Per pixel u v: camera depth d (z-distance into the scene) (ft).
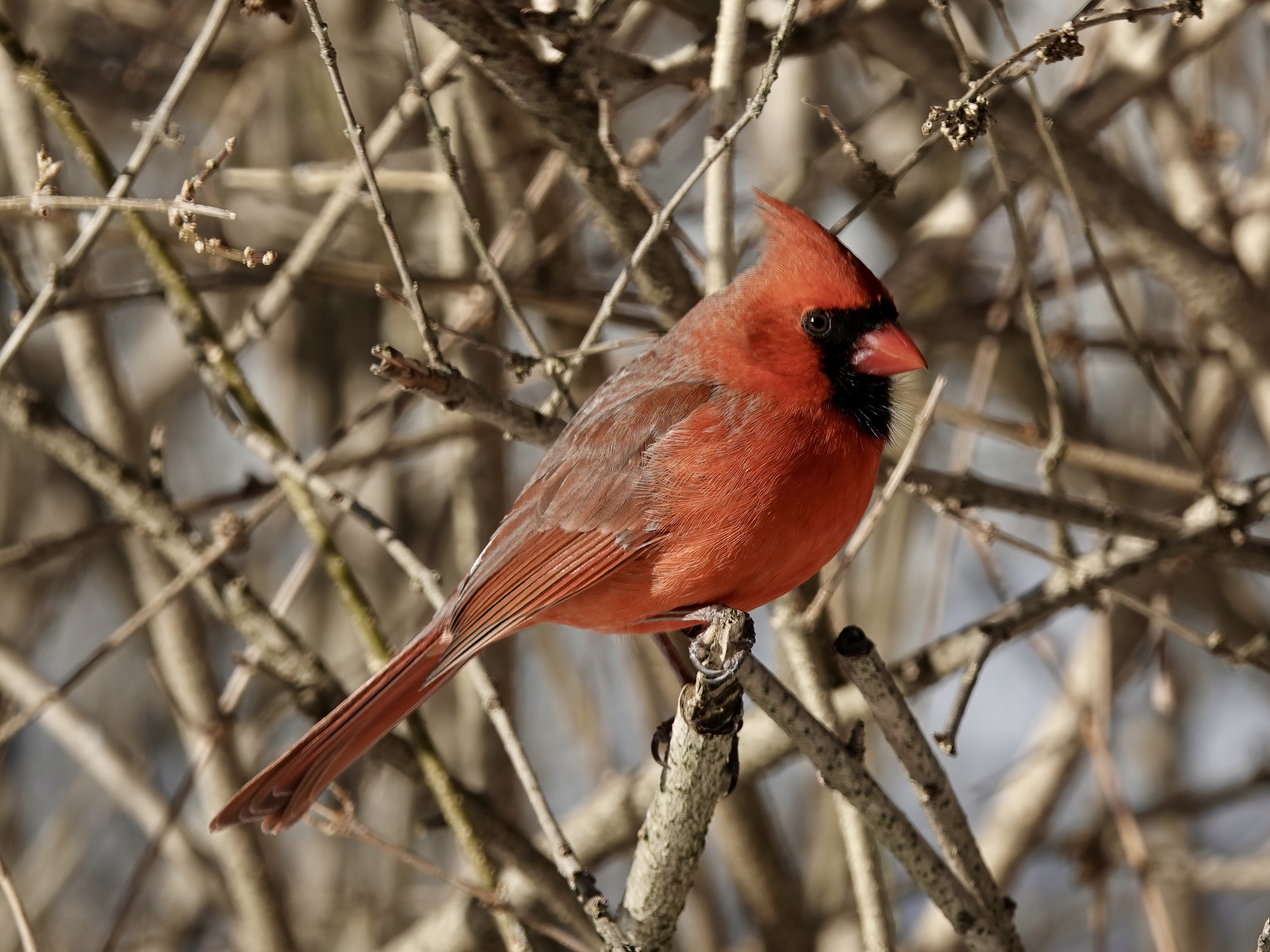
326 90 33.24
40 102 25.54
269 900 26.40
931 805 18.75
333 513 33.04
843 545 19.79
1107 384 35.65
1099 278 29.71
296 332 35.32
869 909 21.09
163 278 24.12
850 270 19.48
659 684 29.43
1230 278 26.21
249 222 34.14
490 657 29.19
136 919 36.91
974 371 32.63
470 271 28.91
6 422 25.35
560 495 19.94
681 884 18.35
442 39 28.76
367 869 34.35
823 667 23.07
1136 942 37.11
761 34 23.90
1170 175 28.55
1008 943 19.07
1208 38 24.90
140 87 33.14
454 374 18.40
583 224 28.89
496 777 29.09
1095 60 26.45
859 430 19.39
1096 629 26.58
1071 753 29.37
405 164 32.73
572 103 21.84
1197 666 37.70
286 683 24.04
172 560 24.36
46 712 29.27
